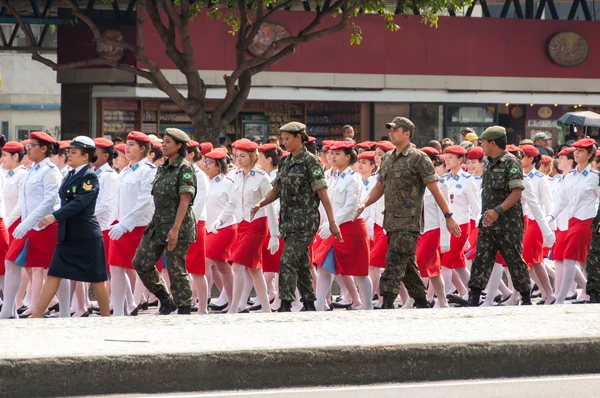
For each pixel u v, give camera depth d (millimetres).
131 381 14422
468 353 15711
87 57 59562
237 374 14820
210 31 59406
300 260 21812
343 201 23875
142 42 45594
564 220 26719
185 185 20734
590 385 15109
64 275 20938
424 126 64562
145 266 21172
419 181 21266
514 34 65312
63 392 14203
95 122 59812
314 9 70750
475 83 64625
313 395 14305
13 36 64375
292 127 21453
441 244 24609
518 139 67375
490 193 22703
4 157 26250
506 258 22766
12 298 23156
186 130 60812
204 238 24109
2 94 99875
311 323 17578
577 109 68375
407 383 15281
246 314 18812
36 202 23078
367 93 62781
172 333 16391
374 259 26359
